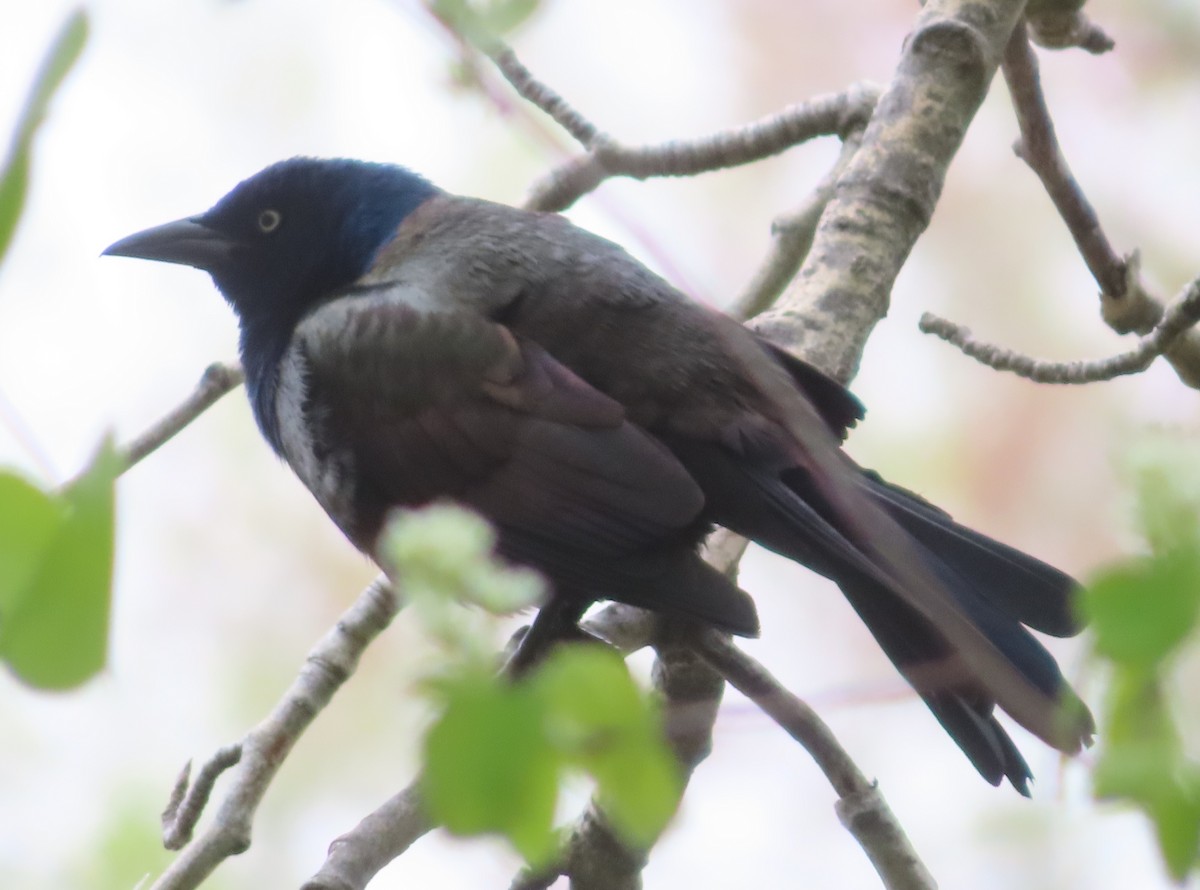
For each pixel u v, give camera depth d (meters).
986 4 9.38
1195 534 3.34
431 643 3.47
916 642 7.39
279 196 10.20
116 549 3.48
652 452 8.34
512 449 8.55
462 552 3.58
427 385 8.75
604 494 8.32
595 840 7.61
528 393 8.59
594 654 3.55
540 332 8.72
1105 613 3.37
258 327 10.23
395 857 6.80
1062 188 9.59
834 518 8.00
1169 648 3.32
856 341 8.98
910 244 9.30
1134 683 3.53
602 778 3.50
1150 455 3.42
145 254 10.43
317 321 9.21
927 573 6.80
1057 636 7.57
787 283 10.69
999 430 15.20
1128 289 9.80
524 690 3.44
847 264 9.13
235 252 10.31
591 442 8.41
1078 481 14.89
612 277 8.73
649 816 3.51
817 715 7.67
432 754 3.39
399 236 9.55
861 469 8.25
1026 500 14.91
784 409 7.40
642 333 8.56
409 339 8.81
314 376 9.12
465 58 5.59
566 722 3.45
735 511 8.30
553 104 10.59
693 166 10.55
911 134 9.30
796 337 8.89
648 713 3.50
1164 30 16.00
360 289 9.24
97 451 3.51
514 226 9.16
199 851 7.90
